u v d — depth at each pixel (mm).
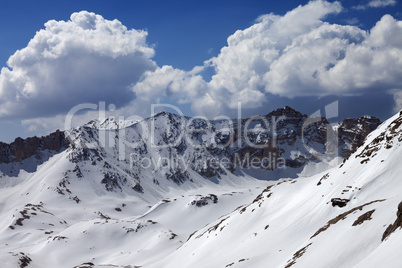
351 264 60188
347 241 68000
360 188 112938
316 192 139500
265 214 155750
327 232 82188
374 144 133500
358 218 74875
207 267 123875
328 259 65812
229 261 119438
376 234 63625
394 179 109188
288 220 130000
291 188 162375
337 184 128125
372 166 121812
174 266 160250
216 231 167875
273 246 113812
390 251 50594
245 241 137000
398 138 122312
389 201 77500
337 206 114125
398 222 57812
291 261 79438
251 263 102125
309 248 80188
